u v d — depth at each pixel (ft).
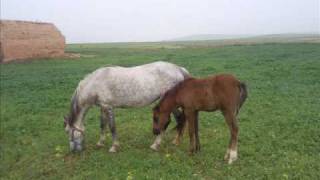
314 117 40.34
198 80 30.19
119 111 49.14
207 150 32.60
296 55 117.50
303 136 34.81
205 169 28.76
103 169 30.60
